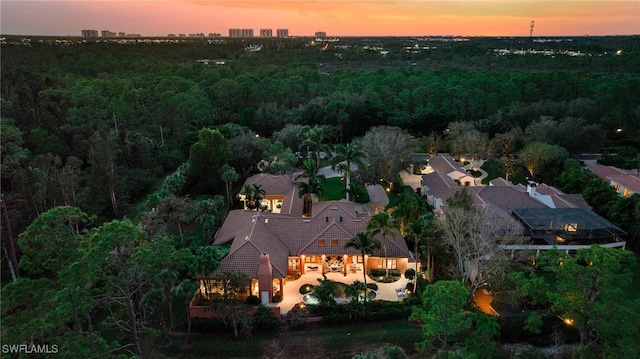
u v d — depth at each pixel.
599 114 99.19
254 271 39.97
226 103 105.94
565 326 35.91
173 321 37.75
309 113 99.00
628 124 91.69
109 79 105.94
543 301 32.78
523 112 95.94
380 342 35.31
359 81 125.94
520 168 75.31
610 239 47.41
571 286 27.78
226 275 36.56
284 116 98.94
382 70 151.00
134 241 25.83
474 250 39.16
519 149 81.75
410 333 36.19
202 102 95.25
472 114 106.25
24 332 19.91
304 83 122.50
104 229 23.78
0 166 45.53
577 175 65.00
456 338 35.09
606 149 83.56
